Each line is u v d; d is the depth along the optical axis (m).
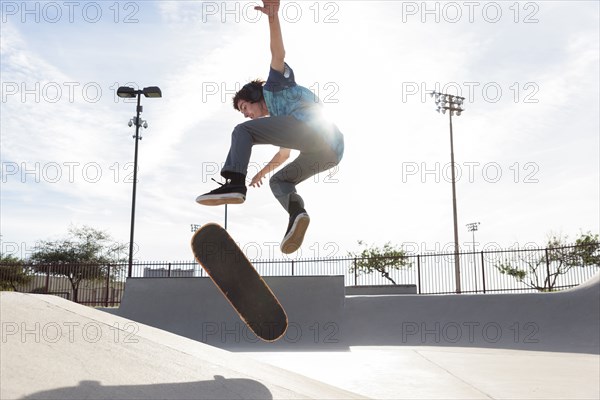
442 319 12.07
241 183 2.51
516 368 6.94
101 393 1.79
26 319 2.34
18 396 1.54
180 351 2.83
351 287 18.88
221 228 2.92
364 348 10.24
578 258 15.84
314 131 2.58
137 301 13.73
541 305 11.62
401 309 12.75
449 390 5.26
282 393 2.56
